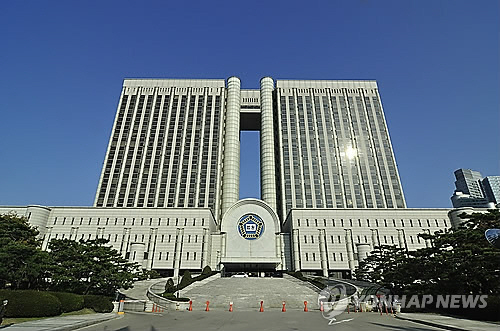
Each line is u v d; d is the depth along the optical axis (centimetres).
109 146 10231
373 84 11869
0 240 2903
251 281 5384
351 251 7600
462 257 2908
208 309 3197
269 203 10050
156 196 9456
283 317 2402
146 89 11488
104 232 7612
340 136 10700
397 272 3897
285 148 10462
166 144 10362
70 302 2548
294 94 11588
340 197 9600
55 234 7494
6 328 1636
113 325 1934
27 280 2903
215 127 10800
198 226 7731
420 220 7856
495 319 2153
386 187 9756
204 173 9925
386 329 1778
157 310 3155
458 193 18512
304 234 7794
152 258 7412
